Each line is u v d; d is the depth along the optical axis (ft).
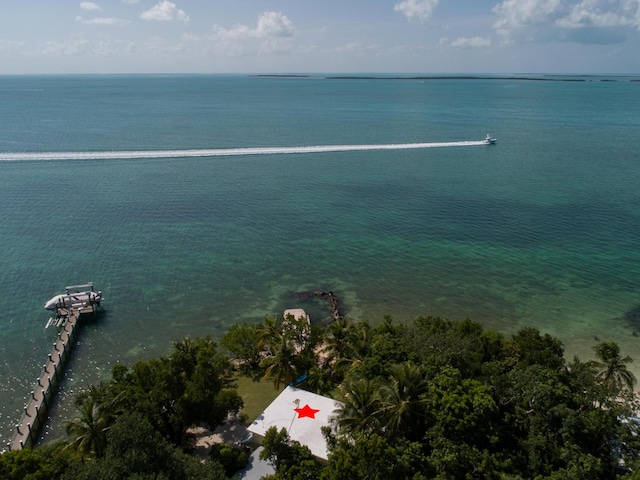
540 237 316.60
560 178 447.83
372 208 369.09
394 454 111.24
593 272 269.64
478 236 318.45
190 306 233.35
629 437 123.34
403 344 162.20
